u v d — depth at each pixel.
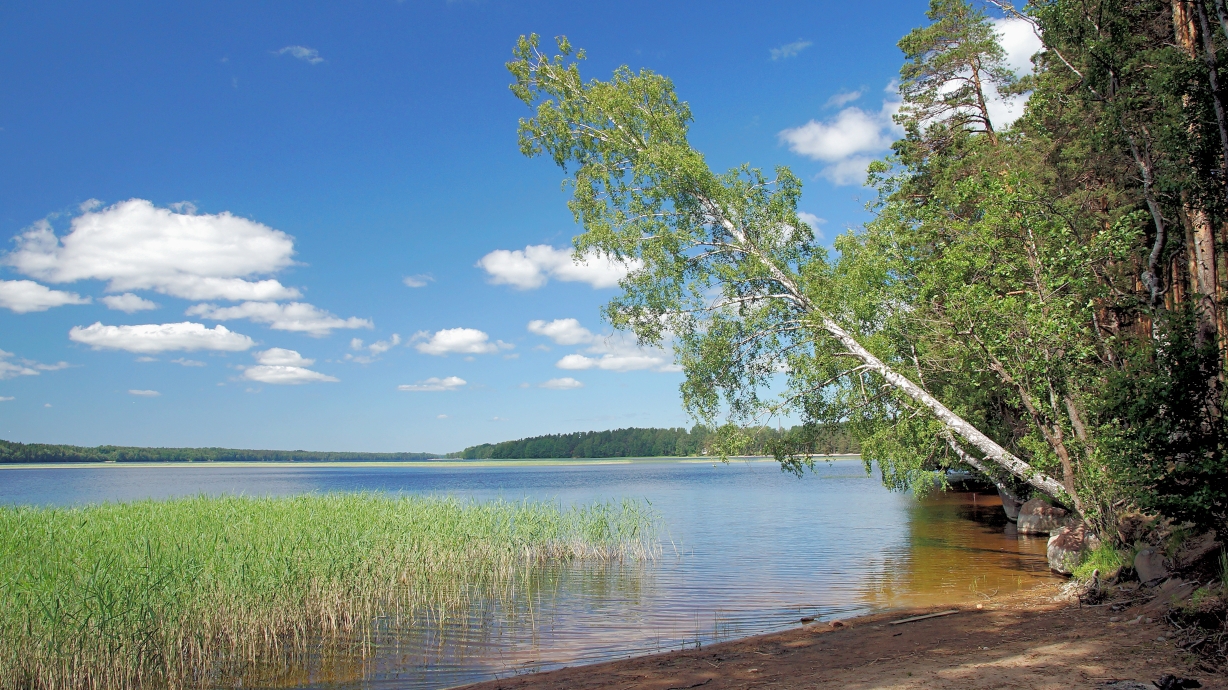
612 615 12.93
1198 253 14.50
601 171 18.72
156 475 118.56
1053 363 13.44
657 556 20.14
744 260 17.66
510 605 13.89
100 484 76.00
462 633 11.83
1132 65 14.62
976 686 6.62
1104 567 12.23
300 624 11.60
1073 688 6.25
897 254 17.14
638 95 19.42
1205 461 8.20
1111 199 17.22
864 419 17.19
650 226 17.55
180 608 10.36
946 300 15.30
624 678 8.55
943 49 24.47
